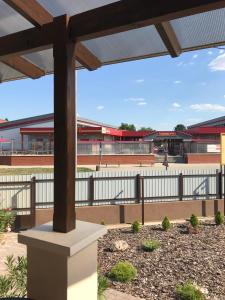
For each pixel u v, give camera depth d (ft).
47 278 8.71
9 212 25.30
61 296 8.50
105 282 11.79
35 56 13.16
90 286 9.20
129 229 30.76
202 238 26.99
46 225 9.78
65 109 9.01
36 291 8.87
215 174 37.60
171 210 35.32
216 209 36.91
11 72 15.17
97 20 8.75
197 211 36.24
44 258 8.75
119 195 34.58
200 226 31.14
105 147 115.75
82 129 133.90
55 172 9.21
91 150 114.83
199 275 19.40
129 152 117.08
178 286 17.69
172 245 25.17
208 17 9.94
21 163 110.01
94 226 9.68
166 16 8.05
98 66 13.39
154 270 20.21
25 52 10.05
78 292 8.75
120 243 24.26
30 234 8.95
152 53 12.39
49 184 32.04
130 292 17.28
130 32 11.12
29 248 9.00
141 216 34.32
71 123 9.15
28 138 133.69
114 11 8.57
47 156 111.34
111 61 13.21
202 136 144.15
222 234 28.14
